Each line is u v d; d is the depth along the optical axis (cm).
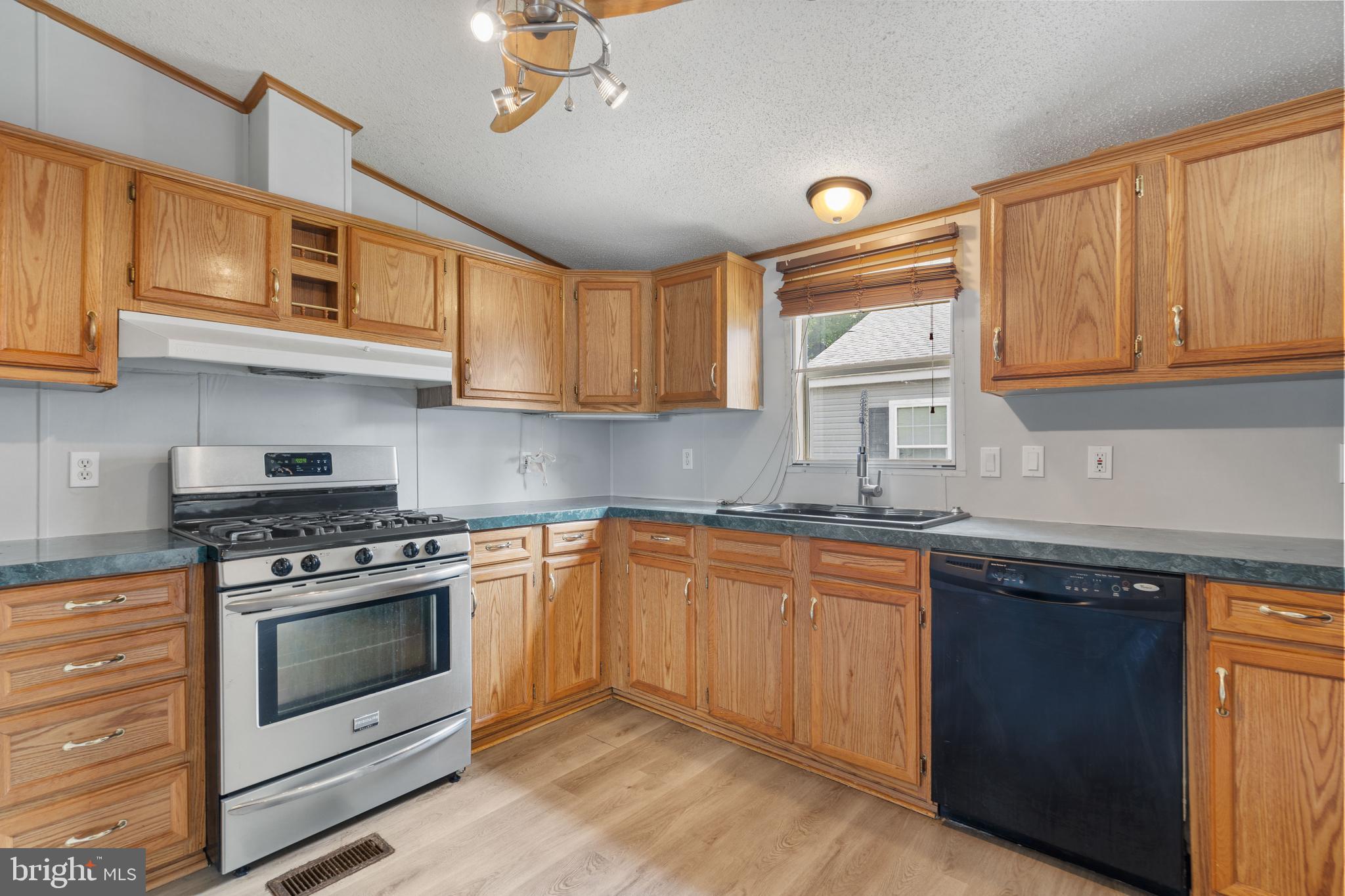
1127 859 168
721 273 293
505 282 285
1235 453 203
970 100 198
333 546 196
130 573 167
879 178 245
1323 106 163
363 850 189
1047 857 185
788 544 238
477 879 177
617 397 311
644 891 172
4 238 167
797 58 187
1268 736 150
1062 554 178
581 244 325
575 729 270
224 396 236
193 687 179
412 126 239
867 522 230
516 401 289
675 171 254
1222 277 176
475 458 315
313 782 191
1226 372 176
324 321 229
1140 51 172
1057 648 178
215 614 177
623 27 177
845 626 223
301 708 190
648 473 363
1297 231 166
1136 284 188
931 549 203
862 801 216
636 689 291
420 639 221
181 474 218
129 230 188
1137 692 167
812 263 297
